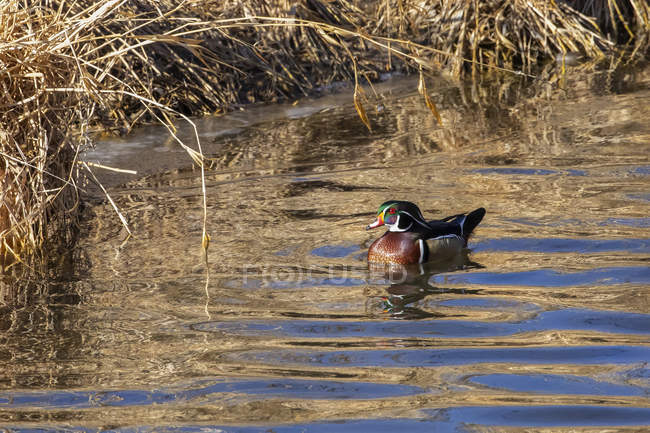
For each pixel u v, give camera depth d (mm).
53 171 22562
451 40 41562
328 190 26094
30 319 17516
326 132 32344
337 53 39000
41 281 19656
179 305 18266
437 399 13805
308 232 22906
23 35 20891
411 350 15805
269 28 37562
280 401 13828
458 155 29016
